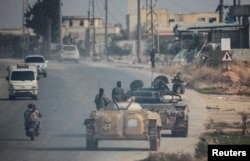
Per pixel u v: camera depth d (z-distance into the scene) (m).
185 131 85.50
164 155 65.88
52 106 129.62
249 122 100.06
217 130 87.69
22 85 144.25
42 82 181.75
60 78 192.12
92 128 74.06
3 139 86.31
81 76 196.12
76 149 76.06
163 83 105.31
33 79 145.25
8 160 69.06
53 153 73.25
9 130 96.25
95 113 74.50
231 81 171.88
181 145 78.25
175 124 85.38
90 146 74.56
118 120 73.56
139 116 73.56
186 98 132.75
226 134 86.69
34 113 86.44
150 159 65.62
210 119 105.12
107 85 168.50
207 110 118.62
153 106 86.69
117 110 74.44
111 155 71.00
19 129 97.56
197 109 119.94
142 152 72.88
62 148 77.19
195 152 68.62
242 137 83.31
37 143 81.94
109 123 73.56
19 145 80.56
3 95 156.00
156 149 73.81
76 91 157.50
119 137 73.56
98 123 73.94
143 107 86.56
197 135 87.25
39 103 136.38
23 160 68.94
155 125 73.62
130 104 75.94
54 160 68.38
